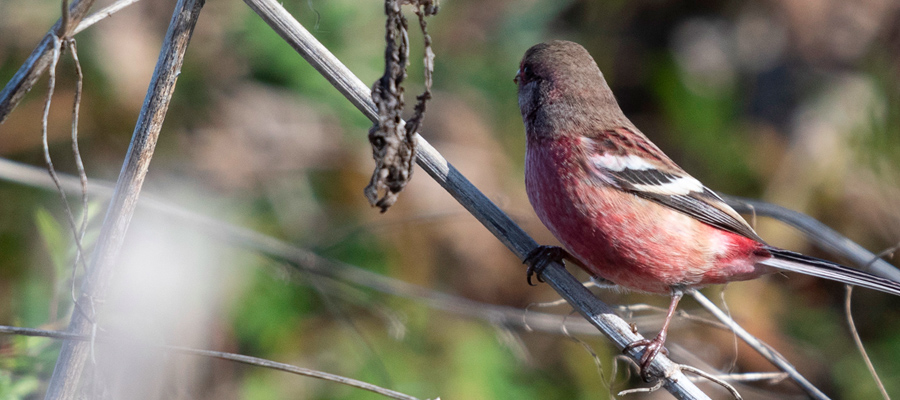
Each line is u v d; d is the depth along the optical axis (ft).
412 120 16.90
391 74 16.63
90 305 17.81
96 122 35.70
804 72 46.78
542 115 25.90
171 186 36.29
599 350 35.50
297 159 38.29
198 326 29.76
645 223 24.35
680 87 46.06
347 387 32.12
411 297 30.42
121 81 35.94
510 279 38.40
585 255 24.97
